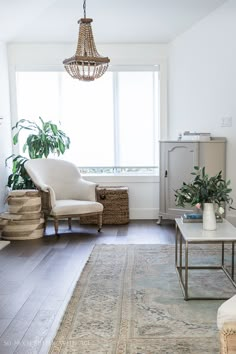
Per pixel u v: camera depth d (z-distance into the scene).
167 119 6.33
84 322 2.85
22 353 2.46
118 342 2.57
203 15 5.58
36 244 4.94
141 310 3.04
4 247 4.83
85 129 6.39
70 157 6.43
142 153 6.42
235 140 5.52
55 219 5.28
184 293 3.34
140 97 6.34
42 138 5.93
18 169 5.96
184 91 6.08
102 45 6.25
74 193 5.80
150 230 5.61
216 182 3.51
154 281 3.64
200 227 3.59
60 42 6.20
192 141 5.55
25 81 6.32
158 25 5.75
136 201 6.39
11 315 2.98
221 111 5.65
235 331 1.82
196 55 5.86
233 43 5.42
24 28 5.72
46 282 3.64
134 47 6.25
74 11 5.25
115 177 6.36
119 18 5.50
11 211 5.19
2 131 5.91
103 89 6.34
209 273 3.84
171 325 2.80
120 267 4.02
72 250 4.66
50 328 2.78
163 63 6.25
